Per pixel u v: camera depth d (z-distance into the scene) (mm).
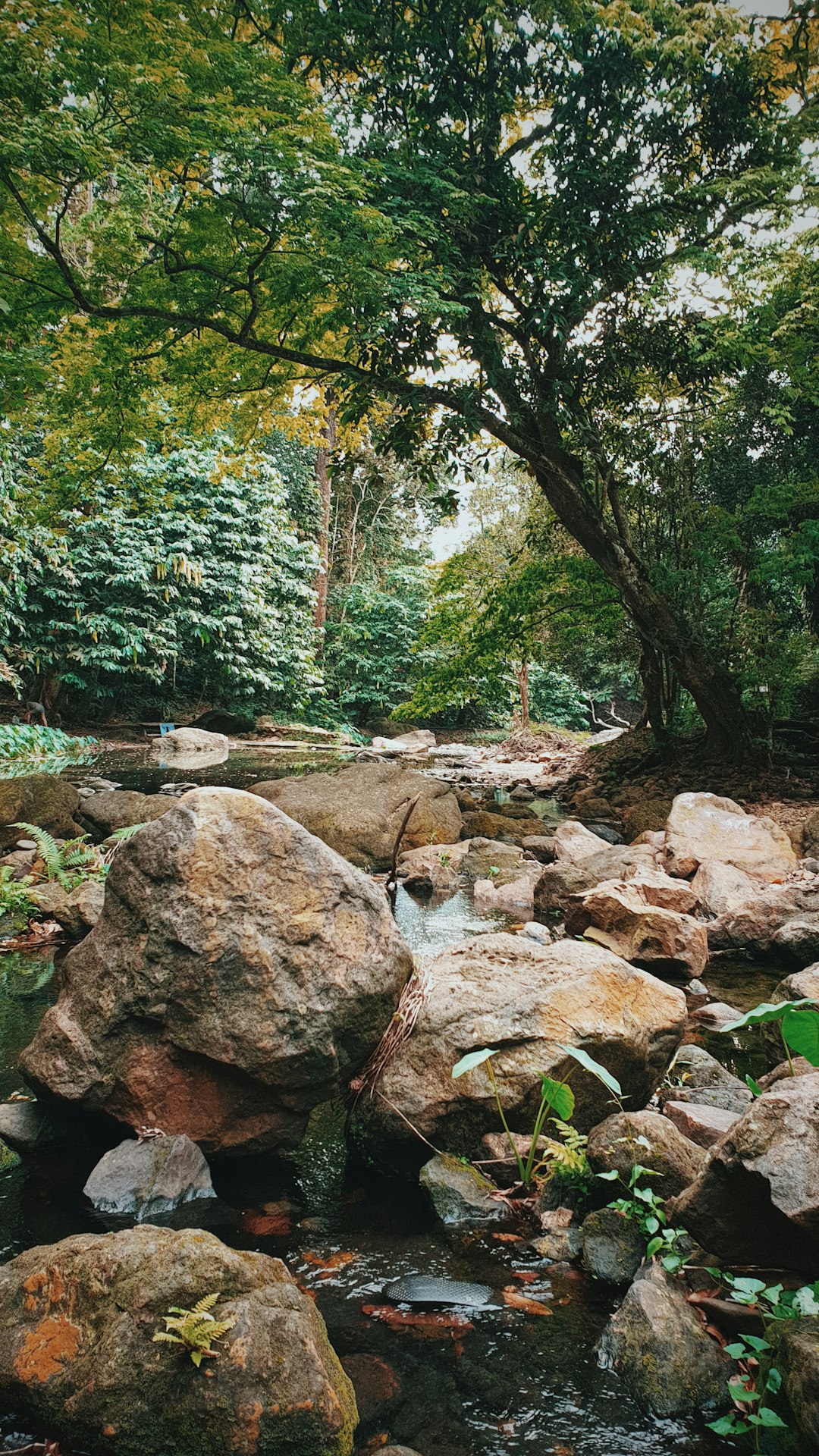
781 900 5398
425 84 9641
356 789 8742
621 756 12703
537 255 9117
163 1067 2789
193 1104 2801
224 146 6570
